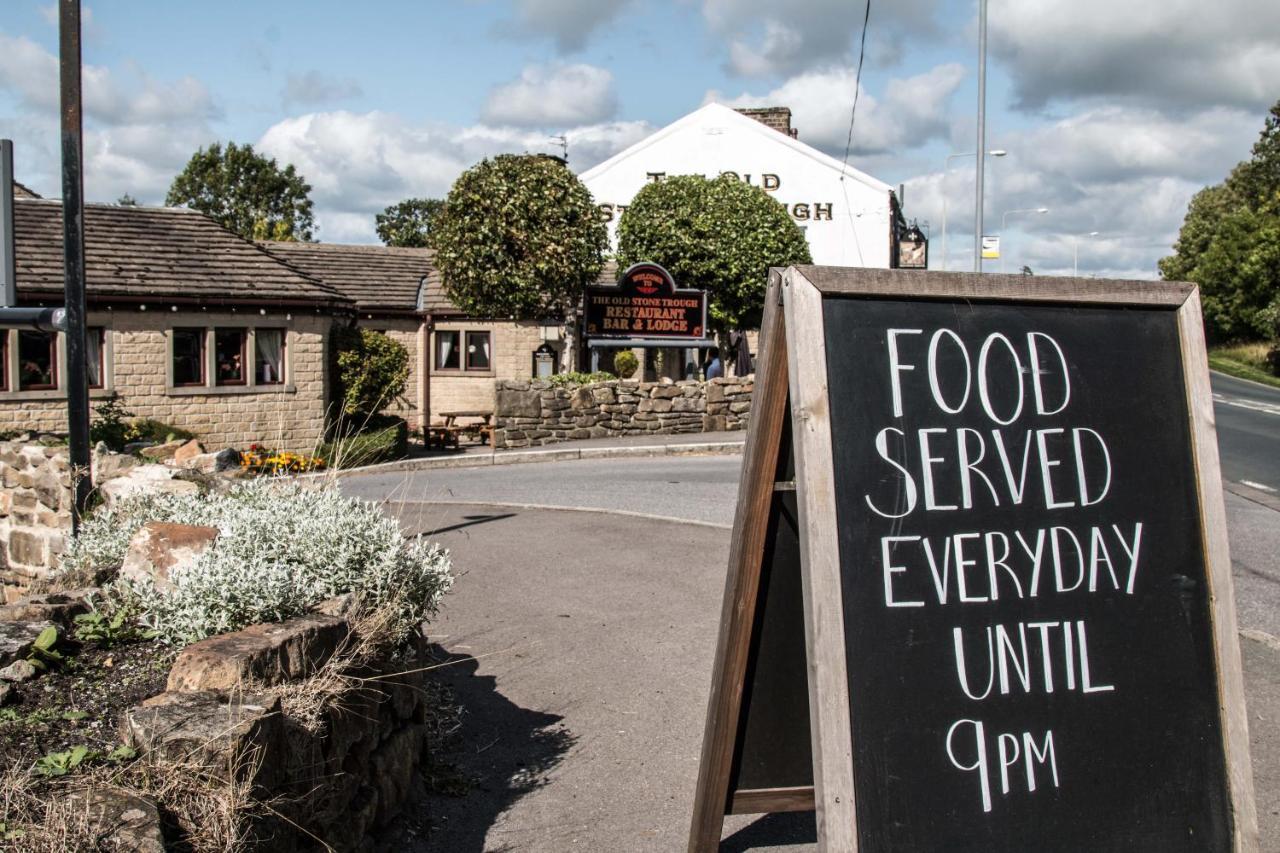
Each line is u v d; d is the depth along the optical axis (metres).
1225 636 3.18
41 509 9.33
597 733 5.01
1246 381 42.12
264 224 51.38
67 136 7.77
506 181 22.27
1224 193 78.50
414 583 4.61
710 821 3.39
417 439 24.33
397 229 83.38
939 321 3.17
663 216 28.27
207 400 19.25
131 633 4.13
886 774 2.86
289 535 4.58
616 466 16.12
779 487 3.23
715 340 29.31
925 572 2.99
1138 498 3.23
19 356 17.56
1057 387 3.23
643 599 7.48
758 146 41.06
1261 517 11.38
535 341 26.30
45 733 3.16
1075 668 3.06
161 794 2.71
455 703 5.41
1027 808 2.95
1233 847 3.06
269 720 3.05
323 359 20.56
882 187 40.72
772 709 3.43
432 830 4.04
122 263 18.73
